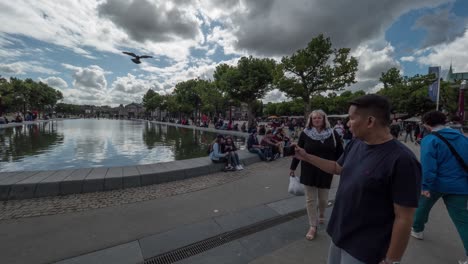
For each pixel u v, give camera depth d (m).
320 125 3.08
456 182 2.44
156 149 12.04
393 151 1.27
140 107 135.62
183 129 29.69
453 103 26.77
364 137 1.41
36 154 10.00
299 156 2.01
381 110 1.33
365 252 1.29
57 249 2.73
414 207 1.17
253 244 2.91
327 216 3.73
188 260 2.58
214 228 3.31
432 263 2.49
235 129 23.95
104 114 135.25
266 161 8.81
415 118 31.98
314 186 3.08
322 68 21.34
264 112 89.81
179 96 47.00
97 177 5.04
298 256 2.63
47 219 3.57
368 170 1.32
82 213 3.81
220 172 6.92
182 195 4.78
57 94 76.00
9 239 2.95
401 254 1.18
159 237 3.04
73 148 11.88
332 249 1.60
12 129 23.61
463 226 2.42
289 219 3.67
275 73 23.41
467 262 2.42
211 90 39.53
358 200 1.33
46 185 4.57
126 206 4.14
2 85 38.81
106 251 2.71
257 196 4.74
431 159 2.52
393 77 34.69
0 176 4.97
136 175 5.33
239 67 27.81
